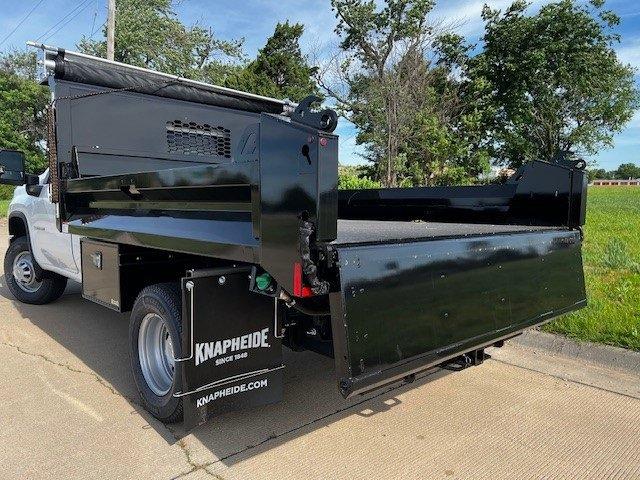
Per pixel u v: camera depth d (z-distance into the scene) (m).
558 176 3.71
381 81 20.06
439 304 2.54
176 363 2.74
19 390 3.52
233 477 2.51
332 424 3.07
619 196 37.78
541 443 2.85
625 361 3.84
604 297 5.04
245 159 2.38
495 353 4.27
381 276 2.27
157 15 33.56
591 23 24.75
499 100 25.98
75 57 4.29
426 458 2.69
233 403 2.76
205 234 2.66
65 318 5.36
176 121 4.88
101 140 4.41
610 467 2.61
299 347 3.02
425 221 4.59
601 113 26.78
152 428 3.00
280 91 23.69
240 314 2.73
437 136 18.80
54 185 4.21
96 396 3.44
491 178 22.06
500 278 2.93
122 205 3.50
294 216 2.11
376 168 20.83
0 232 14.19
